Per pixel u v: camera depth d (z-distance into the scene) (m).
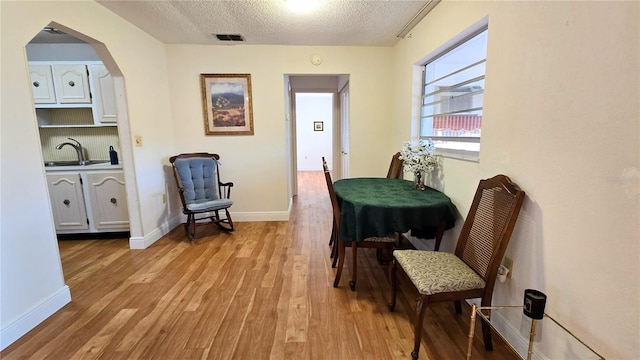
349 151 4.00
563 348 1.27
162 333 1.78
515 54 1.52
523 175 1.48
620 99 1.00
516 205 1.44
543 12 1.32
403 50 3.36
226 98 3.77
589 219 1.13
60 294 2.02
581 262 1.17
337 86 5.41
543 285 1.37
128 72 2.90
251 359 1.57
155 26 3.00
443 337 1.74
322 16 2.74
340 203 2.43
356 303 2.09
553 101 1.28
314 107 8.76
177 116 3.76
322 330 1.80
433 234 2.33
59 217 3.28
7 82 1.71
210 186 3.67
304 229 3.70
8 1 1.72
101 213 3.34
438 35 2.45
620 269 1.03
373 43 3.63
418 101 3.15
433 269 1.63
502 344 1.67
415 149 2.60
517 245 1.54
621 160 1.01
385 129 3.92
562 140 1.24
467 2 1.99
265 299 2.14
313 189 6.25
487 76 1.77
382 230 2.04
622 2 0.98
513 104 1.55
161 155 3.52
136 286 2.33
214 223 3.90
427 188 2.63
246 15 2.71
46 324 1.86
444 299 1.53
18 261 1.76
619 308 1.04
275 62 3.72
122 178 3.29
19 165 1.77
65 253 2.98
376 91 3.85
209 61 3.68
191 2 2.45
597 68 1.08
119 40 2.76
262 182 3.99
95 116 3.39
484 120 1.82
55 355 1.60
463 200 2.13
